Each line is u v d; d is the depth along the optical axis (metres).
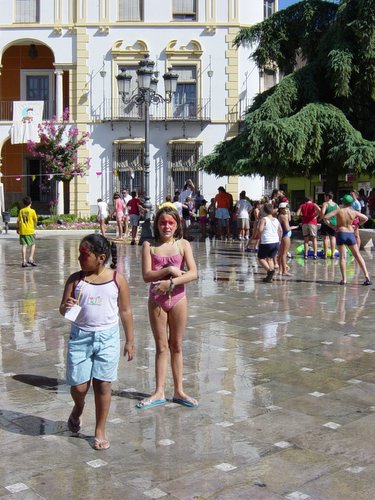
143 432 4.98
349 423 5.21
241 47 33.34
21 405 5.59
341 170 25.38
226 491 4.00
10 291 11.96
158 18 33.41
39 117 33.12
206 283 12.97
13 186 37.69
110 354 4.60
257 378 6.43
